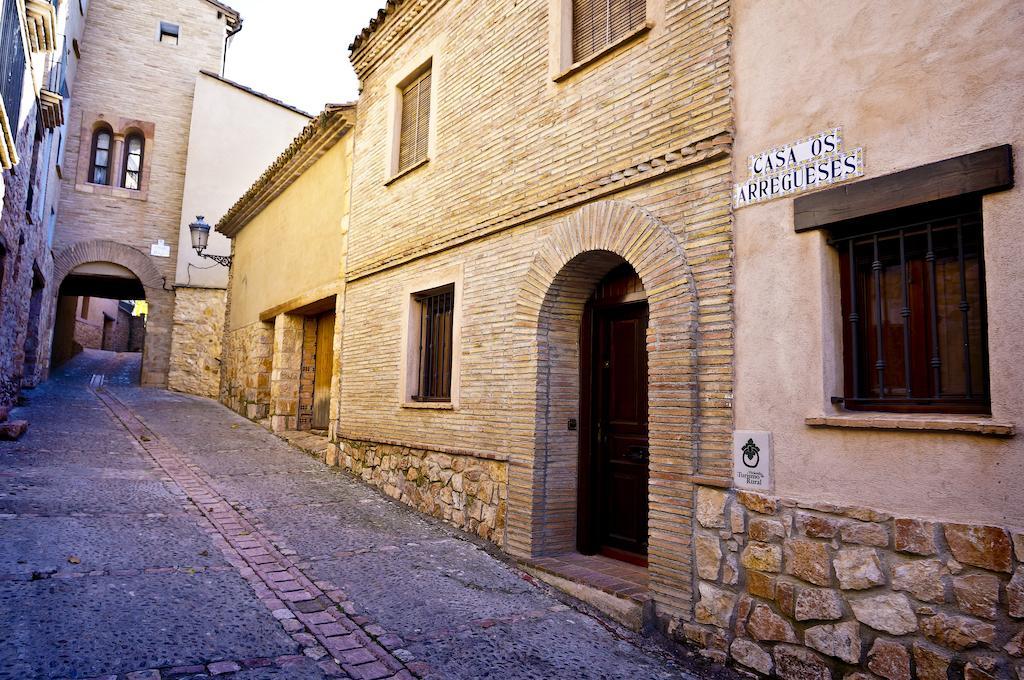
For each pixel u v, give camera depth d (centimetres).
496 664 380
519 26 643
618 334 588
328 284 1002
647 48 506
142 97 1838
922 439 332
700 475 430
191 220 1783
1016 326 308
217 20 1952
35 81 921
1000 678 295
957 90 335
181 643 364
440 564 548
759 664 385
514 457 586
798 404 386
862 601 345
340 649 380
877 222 372
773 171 412
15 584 411
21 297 1105
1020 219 310
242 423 1240
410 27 832
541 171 595
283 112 1919
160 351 1770
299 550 553
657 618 443
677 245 462
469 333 669
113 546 506
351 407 897
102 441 945
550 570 527
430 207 758
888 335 376
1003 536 301
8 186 833
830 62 390
